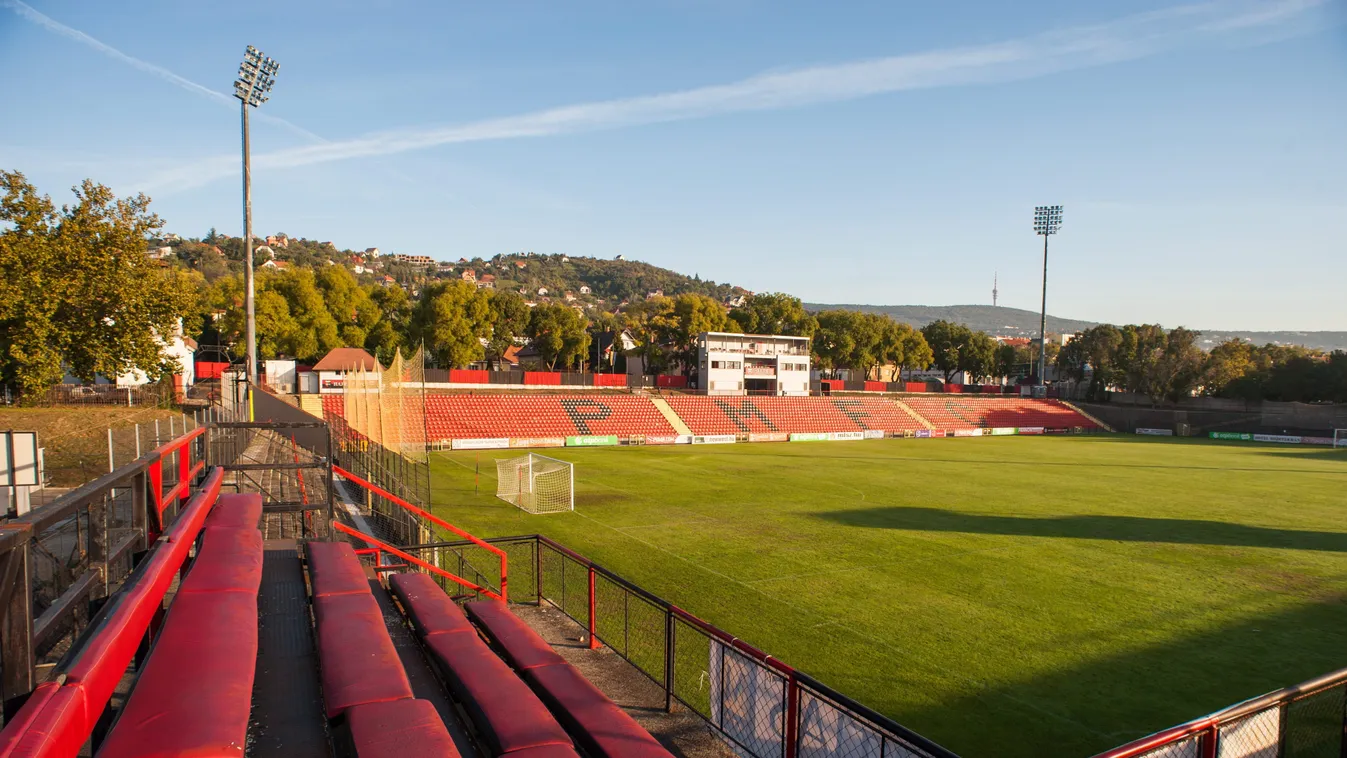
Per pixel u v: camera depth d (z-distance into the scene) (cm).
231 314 6738
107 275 3105
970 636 1537
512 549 2192
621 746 599
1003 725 1148
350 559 911
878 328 11406
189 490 1034
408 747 434
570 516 2786
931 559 2194
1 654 305
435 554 1720
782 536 2478
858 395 9919
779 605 1714
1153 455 5853
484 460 4609
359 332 8081
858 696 1241
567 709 669
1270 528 2762
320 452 3391
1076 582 1966
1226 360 9262
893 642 1493
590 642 1144
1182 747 577
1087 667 1384
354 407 3909
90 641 341
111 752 348
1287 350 9956
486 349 9581
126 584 426
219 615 536
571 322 9681
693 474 4138
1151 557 2272
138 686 421
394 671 555
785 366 8788
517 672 779
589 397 6825
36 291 2878
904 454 5691
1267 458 5647
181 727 374
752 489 3578
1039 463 5119
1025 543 2444
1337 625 1653
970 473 4447
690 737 857
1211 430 8375
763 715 768
